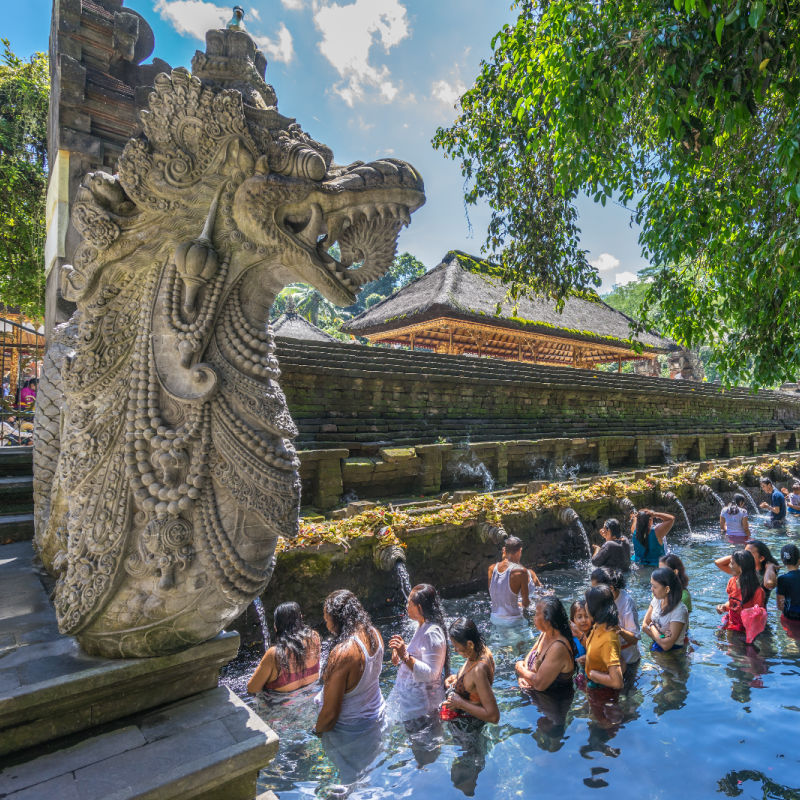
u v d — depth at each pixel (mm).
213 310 1821
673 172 4281
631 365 29781
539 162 6402
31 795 1381
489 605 5805
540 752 2975
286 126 1936
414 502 6762
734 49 3135
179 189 1814
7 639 1926
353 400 8062
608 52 3760
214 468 1742
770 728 3178
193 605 1706
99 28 4844
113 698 1732
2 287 9945
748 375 4852
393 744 3061
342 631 3367
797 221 3840
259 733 1688
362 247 2010
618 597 4387
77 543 1759
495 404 10438
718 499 10836
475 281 16734
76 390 1814
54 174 4812
